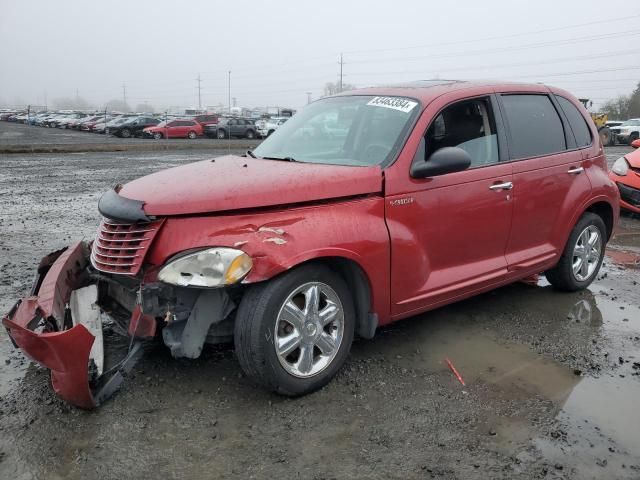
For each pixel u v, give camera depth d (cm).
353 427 322
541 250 498
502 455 299
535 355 418
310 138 448
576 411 343
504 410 342
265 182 341
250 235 325
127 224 337
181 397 349
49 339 291
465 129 435
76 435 310
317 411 337
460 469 288
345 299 365
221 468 286
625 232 861
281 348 336
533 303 527
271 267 323
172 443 305
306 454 297
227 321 352
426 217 399
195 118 4319
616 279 611
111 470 283
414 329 460
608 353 424
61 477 278
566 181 509
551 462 294
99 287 396
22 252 697
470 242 433
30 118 6238
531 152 481
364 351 418
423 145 403
